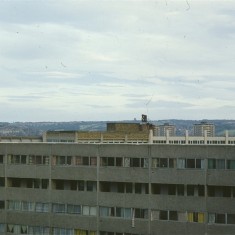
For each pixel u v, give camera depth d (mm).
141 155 70250
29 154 75562
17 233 76688
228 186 67188
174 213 69438
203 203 68062
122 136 106125
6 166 76625
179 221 69125
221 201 67438
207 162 67688
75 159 73438
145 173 70062
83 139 103750
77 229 73750
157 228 69875
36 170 75188
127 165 70938
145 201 70438
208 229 67812
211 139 109438
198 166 68125
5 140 107500
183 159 68625
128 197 71188
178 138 109562
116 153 71438
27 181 76438
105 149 71875
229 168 66875
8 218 76875
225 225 67312
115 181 71438
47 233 75312
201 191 68500
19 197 76438
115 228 71812
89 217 73062
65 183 74688
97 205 72625
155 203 70062
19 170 75938
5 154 76688
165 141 109188
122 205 71500
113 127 113250
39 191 75312
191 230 68562
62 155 74000
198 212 68438
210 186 68125
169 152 69062
